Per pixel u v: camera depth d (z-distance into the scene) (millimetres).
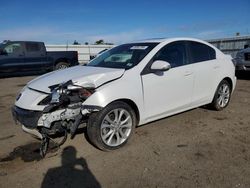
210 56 5867
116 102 4160
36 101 3910
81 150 4270
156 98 4691
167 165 3795
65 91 3855
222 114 6094
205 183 3350
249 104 7051
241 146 4406
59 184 3393
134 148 4336
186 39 5473
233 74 6395
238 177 3475
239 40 17812
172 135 4863
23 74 15320
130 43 5508
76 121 3875
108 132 4188
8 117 6191
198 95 5547
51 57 15641
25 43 14789
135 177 3512
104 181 3438
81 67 5074
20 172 3668
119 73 4285
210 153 4152
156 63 4480
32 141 4691
